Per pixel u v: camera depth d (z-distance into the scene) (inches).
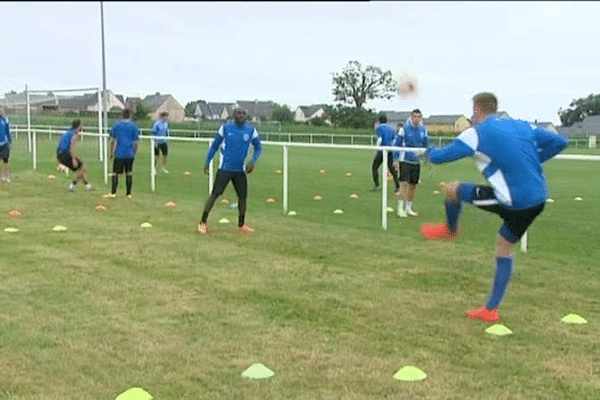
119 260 315.3
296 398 164.6
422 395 167.5
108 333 211.5
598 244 384.8
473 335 215.5
